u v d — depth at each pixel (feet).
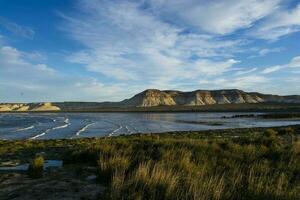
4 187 31.07
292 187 28.84
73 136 183.21
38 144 100.99
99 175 33.24
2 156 61.26
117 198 24.27
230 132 154.81
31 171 36.50
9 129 236.43
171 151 42.80
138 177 27.78
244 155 45.16
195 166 35.06
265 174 30.53
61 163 48.14
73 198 26.73
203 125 282.15
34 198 26.99
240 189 26.94
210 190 25.12
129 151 44.50
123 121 367.25
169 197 24.26
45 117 513.86
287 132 121.90
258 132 144.36
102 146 49.42
